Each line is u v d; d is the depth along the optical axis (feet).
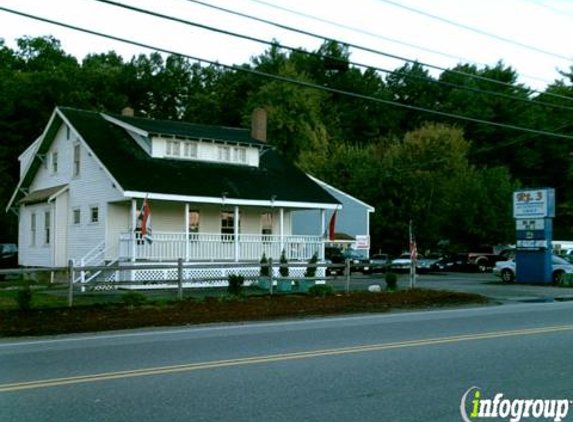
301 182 105.19
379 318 53.26
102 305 58.59
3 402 23.50
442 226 170.60
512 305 67.26
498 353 34.09
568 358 32.71
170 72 242.78
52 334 44.96
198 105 231.71
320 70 259.19
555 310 59.98
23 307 54.80
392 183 163.32
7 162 169.99
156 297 67.15
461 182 171.12
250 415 21.62
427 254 164.45
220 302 63.16
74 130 96.22
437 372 28.99
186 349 35.86
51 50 222.07
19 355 34.42
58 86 178.91
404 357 32.76
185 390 25.29
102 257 90.17
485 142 238.07
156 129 95.25
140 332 45.42
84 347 37.42
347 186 173.58
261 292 76.74
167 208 93.61
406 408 22.70
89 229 94.73
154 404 23.13
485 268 161.99
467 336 40.75
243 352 34.53
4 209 154.71
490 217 168.96
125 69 236.63
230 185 93.97
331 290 73.41
